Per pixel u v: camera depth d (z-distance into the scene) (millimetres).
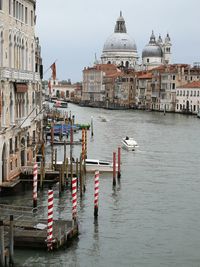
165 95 163875
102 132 88000
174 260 27156
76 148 66625
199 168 51875
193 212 35438
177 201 38281
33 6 44000
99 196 39344
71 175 40438
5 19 35000
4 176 36844
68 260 26531
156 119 123188
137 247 28703
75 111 159750
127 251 28094
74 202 29766
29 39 42719
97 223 32531
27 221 29078
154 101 173125
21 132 40375
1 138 34969
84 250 27891
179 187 42875
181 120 120375
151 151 64062
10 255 25062
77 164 41281
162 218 33969
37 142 48250
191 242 29672
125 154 61156
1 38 34375
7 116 36188
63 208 35344
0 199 36531
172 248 28719
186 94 151750
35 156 45062
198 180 45781
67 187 40469
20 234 27047
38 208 33719
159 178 46438
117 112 157375
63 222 29875
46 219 30219
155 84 172250
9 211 31938
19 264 25562
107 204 37094
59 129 77750
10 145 37781
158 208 36312
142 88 185000
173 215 34719
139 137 80312
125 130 91875
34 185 34719
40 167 40719
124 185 43281
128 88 197625
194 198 39188
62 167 39344
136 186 43000
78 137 79875
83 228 31484
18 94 39594
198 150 65500
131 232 31031
